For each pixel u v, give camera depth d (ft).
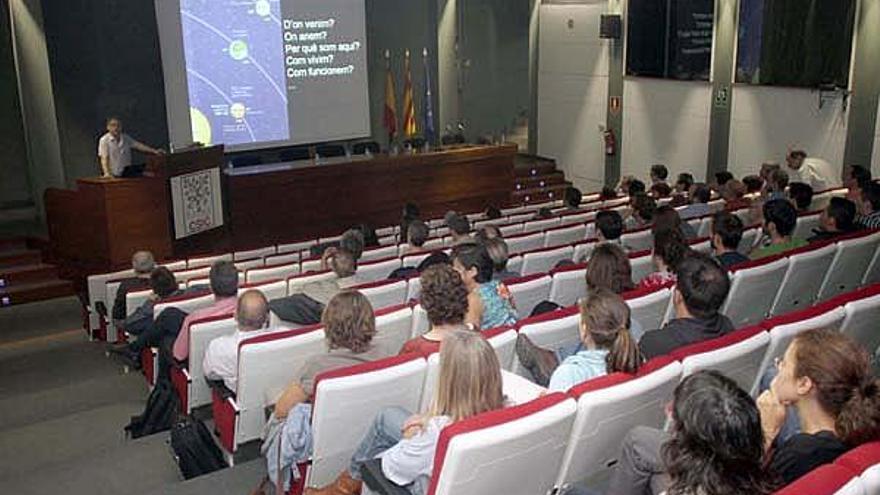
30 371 20.42
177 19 33.78
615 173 43.11
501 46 48.91
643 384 7.63
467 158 37.76
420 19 46.01
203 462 11.97
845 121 31.55
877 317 10.75
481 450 6.56
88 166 32.50
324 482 9.64
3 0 33.42
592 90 43.83
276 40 36.86
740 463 5.26
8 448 14.40
